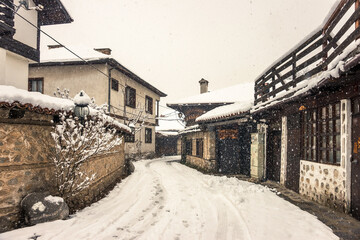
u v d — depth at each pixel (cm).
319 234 384
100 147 580
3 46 718
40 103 436
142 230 429
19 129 439
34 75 1473
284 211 516
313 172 599
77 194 571
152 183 906
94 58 1388
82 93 517
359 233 384
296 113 702
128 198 673
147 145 2183
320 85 467
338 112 518
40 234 388
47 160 493
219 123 1142
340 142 496
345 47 424
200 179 995
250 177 1039
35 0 884
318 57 556
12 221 420
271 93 788
